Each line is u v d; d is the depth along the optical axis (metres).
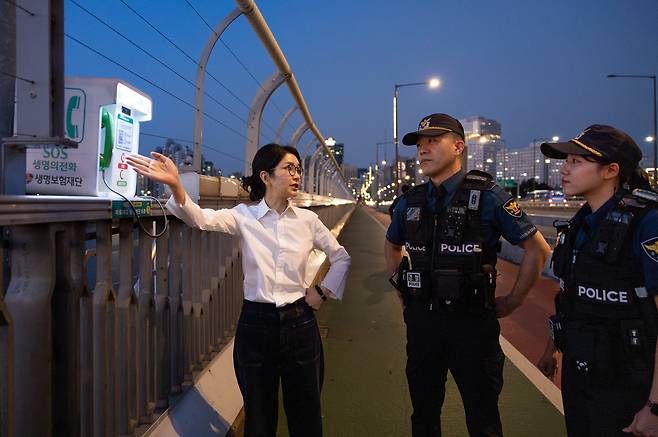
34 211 1.48
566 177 1.96
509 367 4.28
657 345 1.62
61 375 1.76
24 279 1.65
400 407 3.52
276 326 2.23
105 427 2.01
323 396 3.71
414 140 2.44
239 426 3.21
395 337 5.27
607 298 1.76
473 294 2.24
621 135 1.87
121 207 2.06
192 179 3.20
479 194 2.29
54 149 2.06
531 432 3.14
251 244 2.28
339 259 2.44
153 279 2.61
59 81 1.58
